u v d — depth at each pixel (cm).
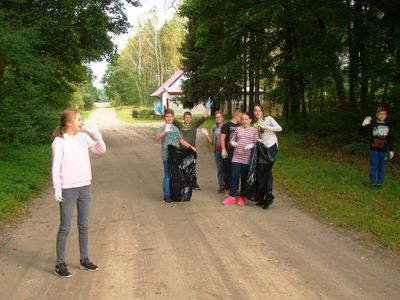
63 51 2233
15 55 1459
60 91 2605
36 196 983
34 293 472
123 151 2012
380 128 987
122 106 10550
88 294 467
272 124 861
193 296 457
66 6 2091
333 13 1636
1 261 573
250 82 3047
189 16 2209
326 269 527
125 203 905
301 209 823
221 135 950
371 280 494
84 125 528
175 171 896
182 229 703
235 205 866
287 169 1220
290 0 1648
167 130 894
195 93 4216
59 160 506
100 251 603
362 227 688
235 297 453
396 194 935
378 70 1514
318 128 1989
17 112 1441
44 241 658
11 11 1662
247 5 1931
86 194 529
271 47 2369
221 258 567
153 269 532
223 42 2377
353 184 1020
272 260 558
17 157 1332
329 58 1705
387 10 1526
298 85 2409
